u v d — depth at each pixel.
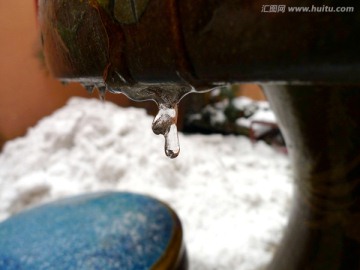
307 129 0.30
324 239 0.33
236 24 0.13
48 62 0.24
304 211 0.36
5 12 0.85
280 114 0.33
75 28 0.18
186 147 0.85
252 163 0.83
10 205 0.69
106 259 0.38
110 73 0.17
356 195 0.31
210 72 0.15
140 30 0.15
